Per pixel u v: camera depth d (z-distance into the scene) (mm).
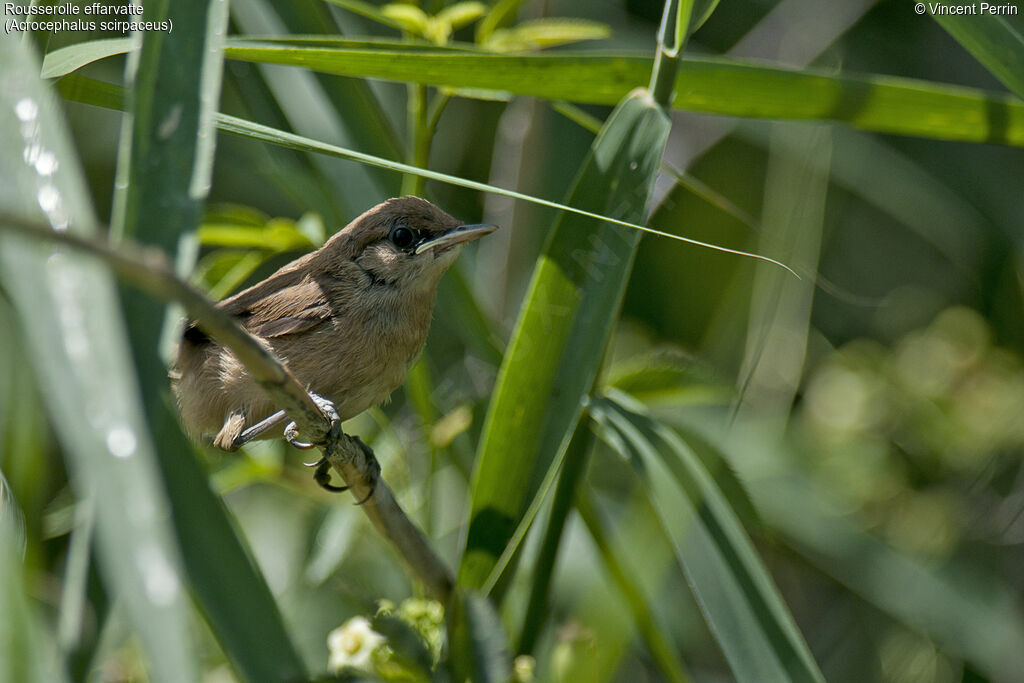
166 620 3764
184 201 4484
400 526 6594
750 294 11711
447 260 8469
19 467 8203
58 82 6516
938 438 10633
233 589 5023
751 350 10422
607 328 6406
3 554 4578
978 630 9891
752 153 13141
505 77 6836
